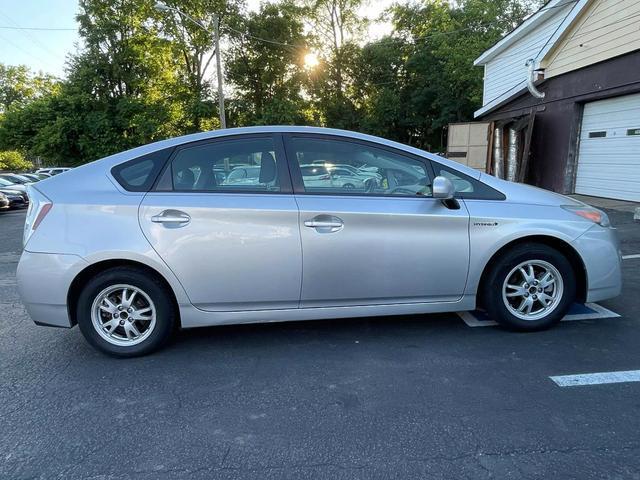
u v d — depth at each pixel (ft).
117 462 7.09
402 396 8.80
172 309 10.69
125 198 10.20
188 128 101.76
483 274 11.33
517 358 10.18
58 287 10.01
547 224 10.94
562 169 39.75
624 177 33.27
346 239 10.44
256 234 10.25
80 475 6.81
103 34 89.92
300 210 10.30
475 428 7.73
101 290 10.32
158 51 96.63
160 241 10.07
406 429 7.77
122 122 91.20
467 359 10.23
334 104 113.50
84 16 90.17
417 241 10.65
